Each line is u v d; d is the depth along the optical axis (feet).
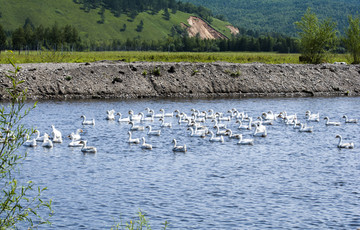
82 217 87.76
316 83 335.88
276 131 183.52
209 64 329.72
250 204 95.20
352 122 206.90
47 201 96.37
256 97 305.32
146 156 137.49
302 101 286.87
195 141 161.17
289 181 111.96
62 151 143.13
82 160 131.64
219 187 106.63
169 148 149.28
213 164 128.26
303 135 174.40
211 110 220.43
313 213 90.33
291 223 85.35
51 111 221.05
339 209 92.68
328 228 83.25
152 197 99.19
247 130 187.11
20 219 64.54
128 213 89.86
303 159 135.23
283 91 322.96
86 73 289.53
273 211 91.35
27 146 148.87
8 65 295.28
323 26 411.54
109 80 290.97
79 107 237.66
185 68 318.65
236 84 317.83
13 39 588.50
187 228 82.74
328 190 104.94
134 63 326.85
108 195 100.42
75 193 101.60
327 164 129.39
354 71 360.48
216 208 92.79
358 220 86.84
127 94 286.87
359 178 115.14
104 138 164.86
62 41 579.07
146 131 181.06
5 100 249.34
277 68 342.64
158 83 301.02
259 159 134.51
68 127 183.73
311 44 410.72
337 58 504.84
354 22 415.44
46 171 119.24
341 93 331.98
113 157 135.85
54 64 310.04
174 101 274.57
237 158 135.64
